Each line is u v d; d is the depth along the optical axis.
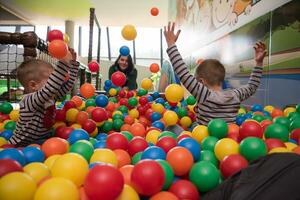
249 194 0.83
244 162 1.13
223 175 1.15
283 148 1.26
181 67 1.88
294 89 2.15
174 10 7.03
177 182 1.05
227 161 1.14
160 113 2.62
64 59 1.63
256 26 2.74
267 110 2.38
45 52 2.61
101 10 8.10
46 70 1.81
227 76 3.41
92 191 0.81
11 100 4.61
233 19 3.32
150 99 3.20
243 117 2.12
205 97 1.85
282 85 2.31
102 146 1.42
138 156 1.27
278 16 2.37
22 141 1.71
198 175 1.08
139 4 7.64
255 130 1.46
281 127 1.52
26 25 10.03
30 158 1.17
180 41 6.33
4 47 6.04
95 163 1.08
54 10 8.16
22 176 0.84
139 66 10.02
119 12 8.27
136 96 3.38
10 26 10.13
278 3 2.37
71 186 0.82
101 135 1.98
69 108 2.17
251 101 2.84
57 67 1.64
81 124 2.01
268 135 1.53
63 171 0.96
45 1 7.41
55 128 1.91
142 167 0.92
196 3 5.08
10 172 0.88
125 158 1.26
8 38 2.34
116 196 0.83
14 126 2.24
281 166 0.88
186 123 2.45
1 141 1.71
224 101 1.86
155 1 7.50
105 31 10.57
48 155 1.26
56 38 1.74
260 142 1.23
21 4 7.71
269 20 2.50
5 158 0.99
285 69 2.27
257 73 2.17
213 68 1.98
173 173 1.08
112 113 2.55
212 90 1.94
